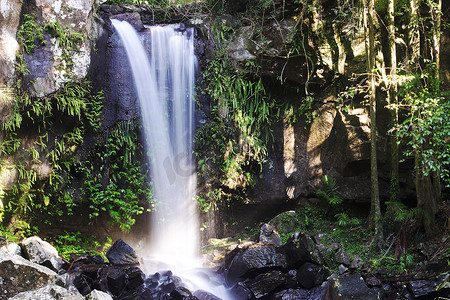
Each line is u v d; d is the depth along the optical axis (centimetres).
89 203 775
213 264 725
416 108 654
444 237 675
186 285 618
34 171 707
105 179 782
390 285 613
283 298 599
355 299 561
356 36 829
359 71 828
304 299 598
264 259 637
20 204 721
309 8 780
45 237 773
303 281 614
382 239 705
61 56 707
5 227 721
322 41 829
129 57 812
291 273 629
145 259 734
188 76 840
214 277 658
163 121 821
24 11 696
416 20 727
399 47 823
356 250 711
